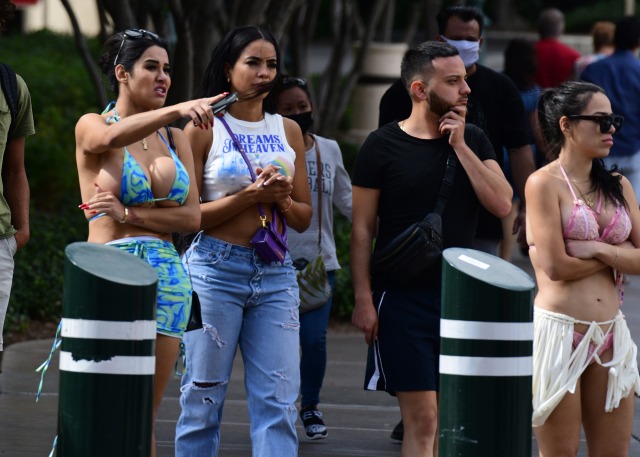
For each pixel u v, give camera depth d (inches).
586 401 635.5
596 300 628.1
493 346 520.7
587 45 3848.4
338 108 2073.1
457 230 670.5
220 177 652.7
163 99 632.4
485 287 519.5
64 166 1820.9
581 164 642.2
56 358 1116.5
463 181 669.3
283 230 665.0
